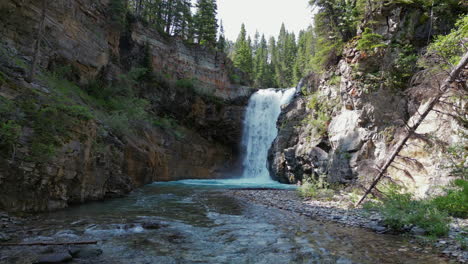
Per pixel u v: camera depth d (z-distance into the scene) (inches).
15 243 258.5
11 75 510.3
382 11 817.5
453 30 536.7
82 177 519.2
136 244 279.1
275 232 339.9
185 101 1446.9
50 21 809.5
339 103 926.4
